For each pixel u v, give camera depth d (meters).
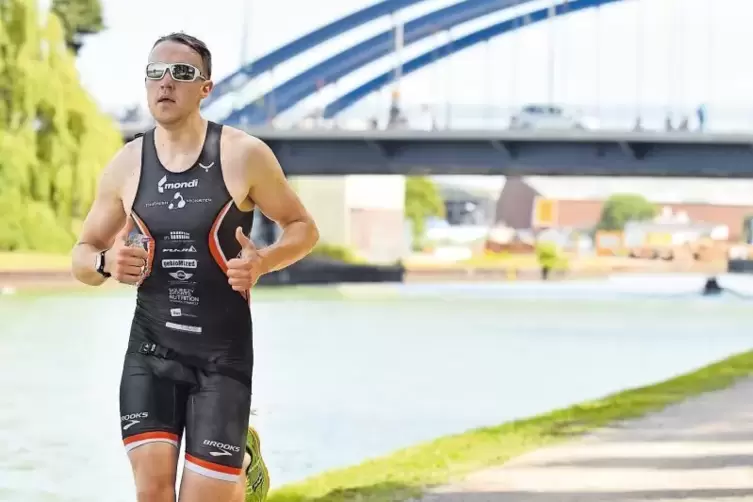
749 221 122.75
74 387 16.20
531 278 79.69
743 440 9.12
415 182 116.69
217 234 4.64
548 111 53.72
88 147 44.38
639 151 52.66
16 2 42.88
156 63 4.58
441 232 116.50
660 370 19.55
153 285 4.70
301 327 30.20
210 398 4.65
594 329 30.75
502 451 8.71
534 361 21.16
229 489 4.66
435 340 26.27
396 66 78.94
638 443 8.99
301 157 54.38
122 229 4.71
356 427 12.38
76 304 36.50
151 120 55.38
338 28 82.50
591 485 7.25
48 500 8.53
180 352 4.68
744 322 34.50
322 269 64.94
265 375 18.14
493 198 134.62
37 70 43.19
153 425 4.66
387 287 61.59
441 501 6.79
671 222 125.56
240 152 4.65
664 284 70.88
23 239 42.62
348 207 82.88
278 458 10.42
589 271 85.00
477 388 16.41
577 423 10.26
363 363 20.39
